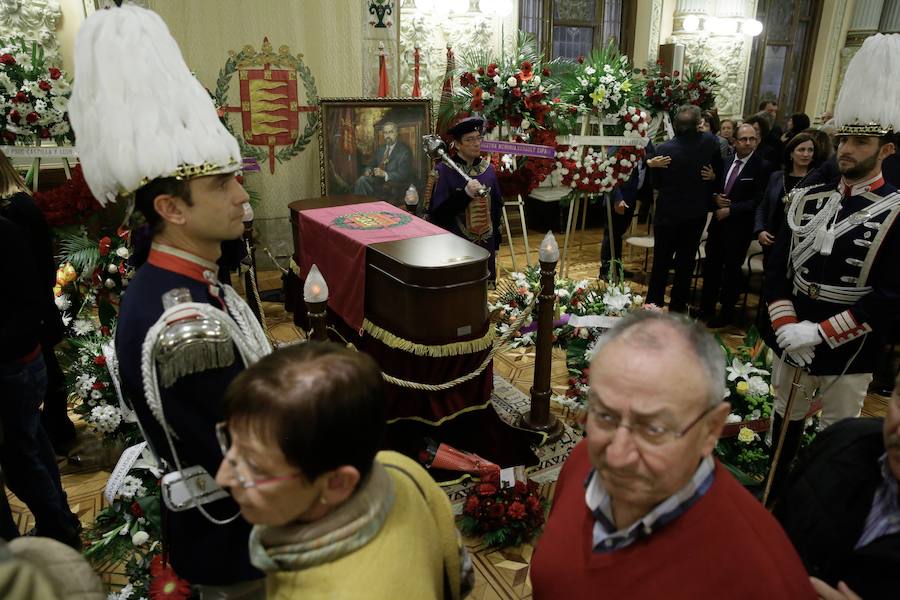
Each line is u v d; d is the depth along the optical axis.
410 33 6.40
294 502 0.80
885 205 2.10
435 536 0.95
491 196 4.36
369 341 2.94
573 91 4.89
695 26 7.84
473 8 6.68
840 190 2.24
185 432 1.29
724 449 2.90
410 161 6.09
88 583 0.69
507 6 6.36
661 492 0.90
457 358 2.72
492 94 4.81
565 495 1.13
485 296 2.78
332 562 0.79
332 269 3.26
